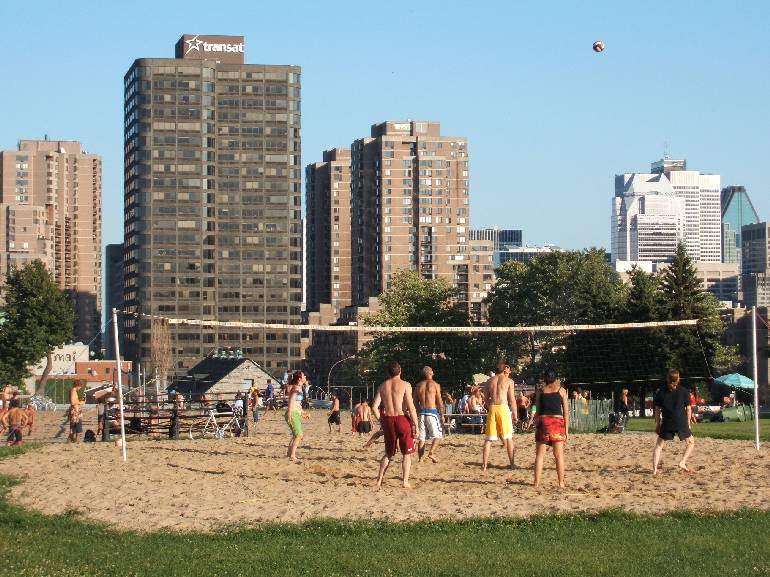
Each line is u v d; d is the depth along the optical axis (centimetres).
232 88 18525
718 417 5575
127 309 18862
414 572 1245
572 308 10300
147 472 2244
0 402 4628
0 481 2109
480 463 2395
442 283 11750
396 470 2266
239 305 18475
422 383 2452
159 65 18250
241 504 1745
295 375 2511
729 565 1252
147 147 18175
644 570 1234
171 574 1264
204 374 10388
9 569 1295
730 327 12125
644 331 7256
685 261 7762
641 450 2644
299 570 1269
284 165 18638
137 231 18188
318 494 1864
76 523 1619
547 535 1447
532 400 3897
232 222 18475
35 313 8750
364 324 11531
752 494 1780
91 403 8438
